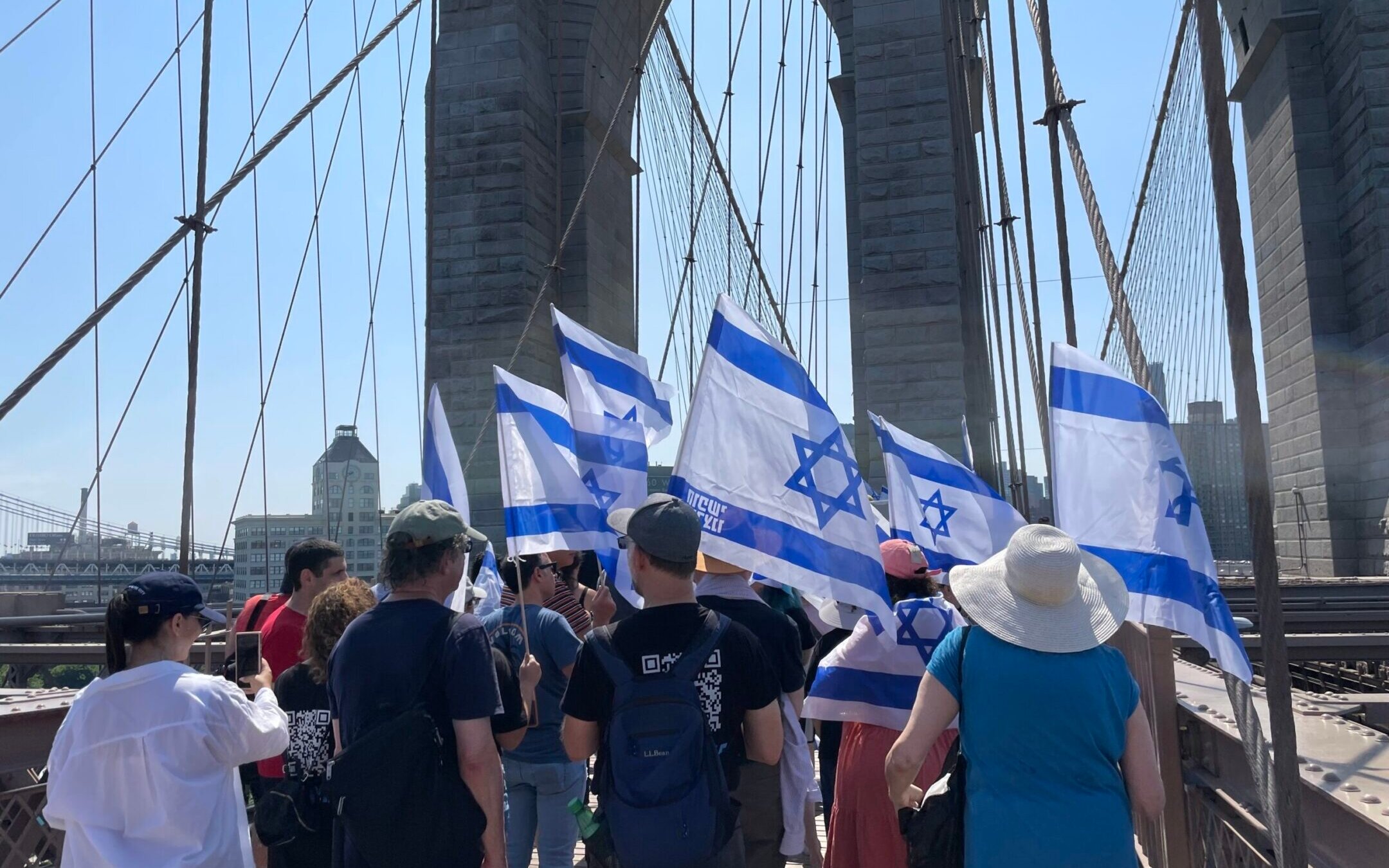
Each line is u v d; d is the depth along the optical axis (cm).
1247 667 310
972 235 2006
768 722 299
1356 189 1944
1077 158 478
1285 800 236
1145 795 258
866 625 375
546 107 2331
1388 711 384
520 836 438
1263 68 2234
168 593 292
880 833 360
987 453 1889
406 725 277
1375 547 1856
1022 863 246
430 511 305
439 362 2131
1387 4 1927
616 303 2528
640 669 287
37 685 991
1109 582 272
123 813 276
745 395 393
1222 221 247
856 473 382
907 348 1934
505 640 421
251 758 296
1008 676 256
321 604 352
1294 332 2092
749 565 372
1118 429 375
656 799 273
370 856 276
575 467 620
